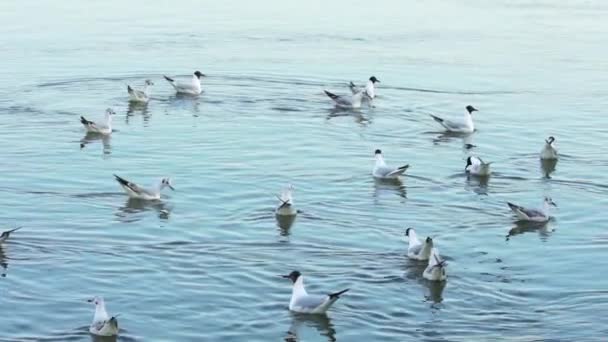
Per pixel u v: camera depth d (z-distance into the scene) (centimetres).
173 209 4584
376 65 7969
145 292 3681
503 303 3659
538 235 4362
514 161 5512
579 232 4419
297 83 7312
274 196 4794
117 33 9094
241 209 4600
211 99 6819
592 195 4934
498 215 4616
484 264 4025
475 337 3378
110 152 5512
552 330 3438
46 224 4366
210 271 3875
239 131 6000
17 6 10400
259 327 3431
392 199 4803
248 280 3797
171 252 4056
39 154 5447
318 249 4125
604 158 5591
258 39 8962
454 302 3647
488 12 10844
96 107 6538
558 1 11688
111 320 3288
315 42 8894
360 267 3938
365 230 4362
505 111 6638
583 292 3772
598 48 8931
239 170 5203
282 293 3694
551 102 6900
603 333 3412
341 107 6631
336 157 5503
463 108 6694
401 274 3875
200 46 8588
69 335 3341
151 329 3400
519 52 8688
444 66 8019
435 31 9631
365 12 10631
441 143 5862
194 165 5281
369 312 3553
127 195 4756
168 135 5881
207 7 10694
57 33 8994
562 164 5466
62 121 6162
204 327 3422
